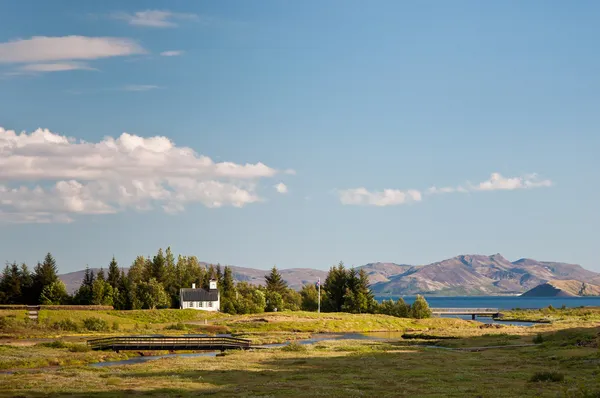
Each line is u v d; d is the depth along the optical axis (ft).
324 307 639.76
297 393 160.97
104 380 187.32
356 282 613.11
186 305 580.71
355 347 302.25
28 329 364.99
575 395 133.90
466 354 269.64
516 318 633.61
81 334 366.84
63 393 161.79
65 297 533.14
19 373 205.57
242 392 163.84
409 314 581.53
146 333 384.88
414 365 226.99
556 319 587.27
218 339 293.02
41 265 565.12
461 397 150.41
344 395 156.87
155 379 189.88
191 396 157.69
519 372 200.23
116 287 558.15
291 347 290.15
